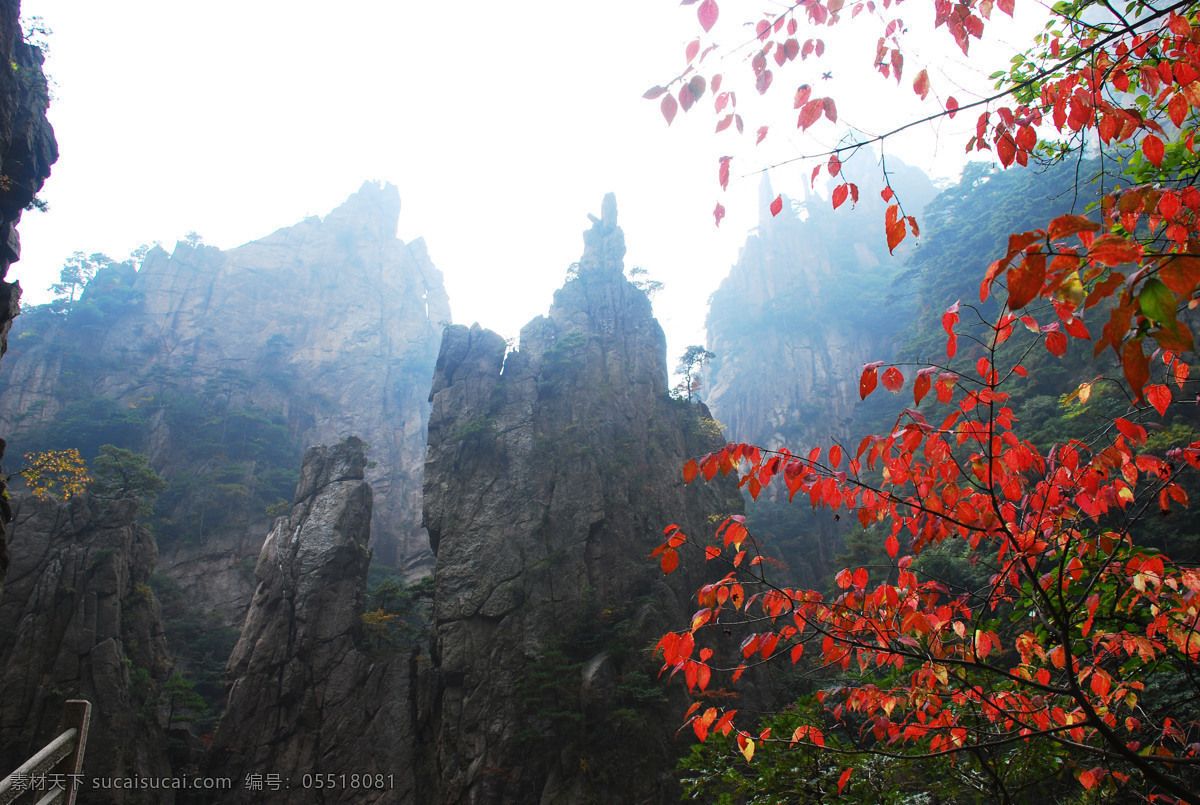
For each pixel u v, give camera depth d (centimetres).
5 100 2472
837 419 8038
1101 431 516
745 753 463
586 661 3800
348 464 4959
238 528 6981
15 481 6794
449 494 4781
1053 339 392
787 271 10181
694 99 437
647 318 6022
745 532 475
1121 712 608
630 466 4841
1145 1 470
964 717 573
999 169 6975
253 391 9350
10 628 3719
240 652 4269
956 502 478
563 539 4397
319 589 4366
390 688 4031
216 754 3809
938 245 6944
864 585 493
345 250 11850
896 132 425
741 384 9244
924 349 5716
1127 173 532
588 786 3241
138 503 4719
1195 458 453
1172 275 243
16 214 2759
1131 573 484
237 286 10569
